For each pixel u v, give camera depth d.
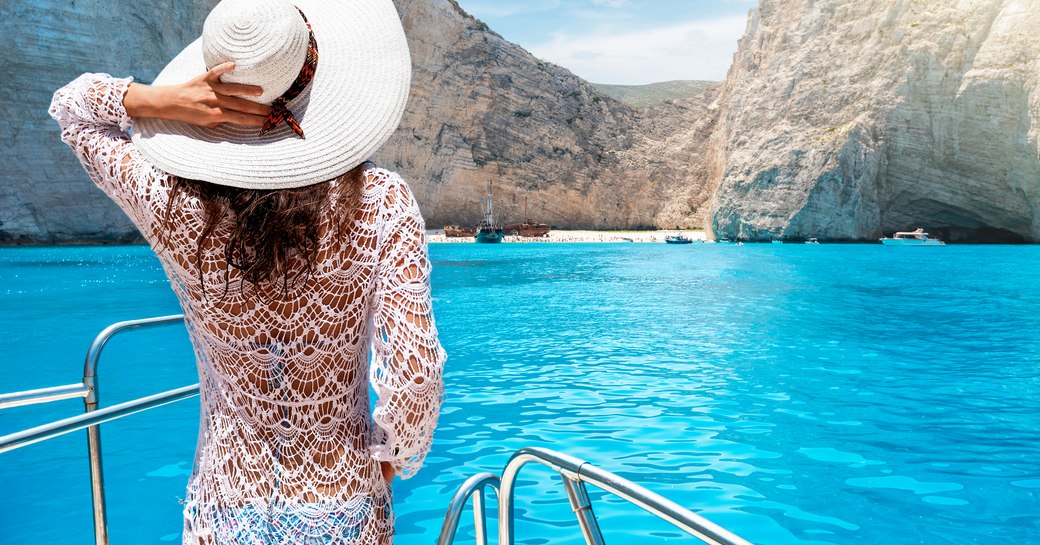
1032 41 44.56
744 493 4.93
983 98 45.28
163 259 1.29
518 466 1.70
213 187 1.22
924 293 17.47
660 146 71.31
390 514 1.47
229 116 1.24
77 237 41.84
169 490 4.92
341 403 1.35
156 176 1.24
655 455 5.72
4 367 9.00
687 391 7.80
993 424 6.56
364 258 1.27
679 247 44.44
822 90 51.25
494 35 65.56
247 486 1.33
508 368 9.05
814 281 20.89
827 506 4.70
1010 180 45.25
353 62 1.31
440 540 1.57
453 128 62.66
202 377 1.40
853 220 48.47
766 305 15.32
